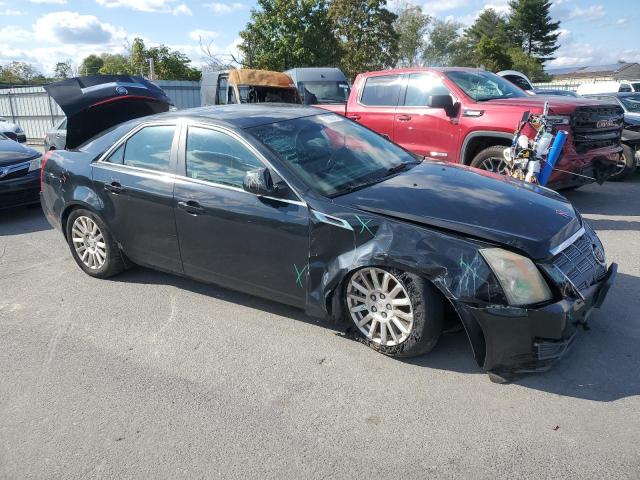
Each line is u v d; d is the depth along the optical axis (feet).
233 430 9.58
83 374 11.69
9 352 12.82
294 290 12.42
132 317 14.33
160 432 9.63
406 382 10.71
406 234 10.62
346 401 10.23
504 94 24.47
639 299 13.79
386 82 26.55
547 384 10.35
